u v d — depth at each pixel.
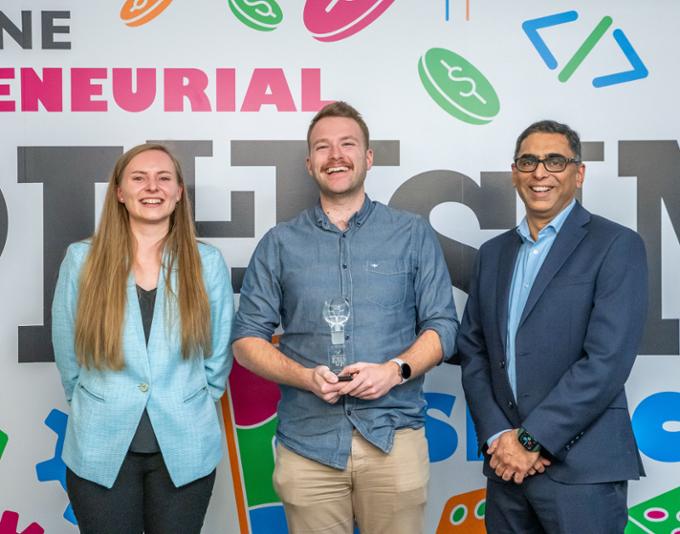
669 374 2.78
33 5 2.77
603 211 2.80
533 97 2.78
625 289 1.94
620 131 2.78
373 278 2.15
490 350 2.13
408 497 2.09
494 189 2.79
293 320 2.19
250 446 2.80
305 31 2.79
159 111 2.79
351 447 2.08
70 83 2.78
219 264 2.24
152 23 2.78
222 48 2.79
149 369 2.03
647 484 2.79
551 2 2.78
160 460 2.06
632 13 2.77
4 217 2.79
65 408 2.79
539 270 2.05
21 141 2.79
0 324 2.78
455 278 2.81
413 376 2.04
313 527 2.13
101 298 2.05
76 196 2.79
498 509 2.11
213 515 2.80
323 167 2.20
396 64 2.79
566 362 1.98
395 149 2.80
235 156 2.80
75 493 2.05
